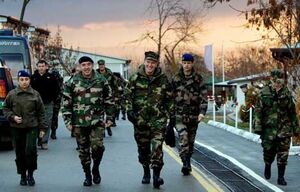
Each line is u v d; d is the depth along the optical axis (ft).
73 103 29.96
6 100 30.66
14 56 64.08
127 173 34.76
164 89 30.07
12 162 38.63
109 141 51.90
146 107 29.86
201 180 32.63
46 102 45.39
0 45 64.08
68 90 29.81
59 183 31.48
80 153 30.45
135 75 29.94
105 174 34.32
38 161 39.40
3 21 151.33
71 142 50.88
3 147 45.47
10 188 30.01
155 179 30.09
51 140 52.54
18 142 30.76
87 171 30.71
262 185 31.65
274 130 31.53
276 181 32.65
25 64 64.13
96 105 29.91
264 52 53.62
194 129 34.40
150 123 29.96
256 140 53.57
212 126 74.23
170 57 174.70
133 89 30.01
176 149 45.50
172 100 30.45
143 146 30.78
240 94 177.06
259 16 42.29
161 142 29.91
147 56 29.76
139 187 30.40
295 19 43.01
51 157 41.32
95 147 30.09
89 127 29.89
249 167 37.88
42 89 45.11
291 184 31.83
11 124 30.63
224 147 49.32
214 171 36.50
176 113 34.04
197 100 33.83
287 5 41.47
